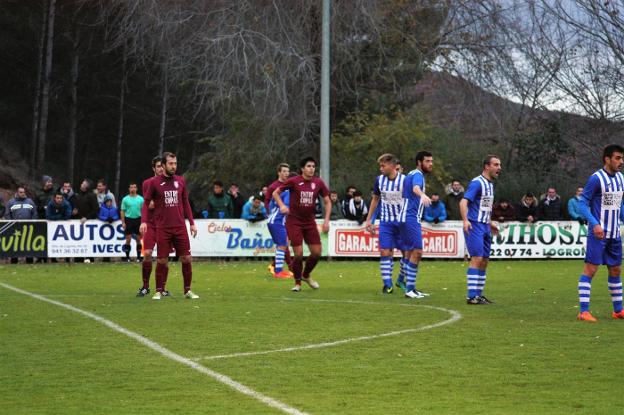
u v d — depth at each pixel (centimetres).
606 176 1702
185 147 7450
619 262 1736
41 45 6366
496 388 1116
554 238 3747
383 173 2233
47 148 7519
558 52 4741
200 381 1157
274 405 1026
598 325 1647
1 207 3888
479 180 1986
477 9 4638
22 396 1080
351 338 1490
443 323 1672
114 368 1242
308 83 4472
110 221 3550
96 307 1941
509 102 4769
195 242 3594
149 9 4441
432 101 5081
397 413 989
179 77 4781
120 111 6925
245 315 1794
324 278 2798
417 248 2161
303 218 2345
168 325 1647
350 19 4547
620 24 4778
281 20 4422
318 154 4809
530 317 1766
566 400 1052
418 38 4712
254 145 4900
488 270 3142
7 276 2866
